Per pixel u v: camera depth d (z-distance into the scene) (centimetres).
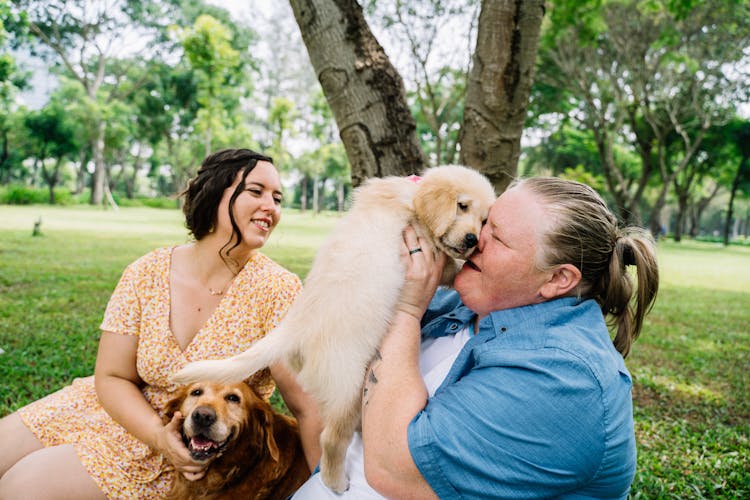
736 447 435
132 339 256
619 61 2647
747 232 8988
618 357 174
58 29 4469
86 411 264
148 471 246
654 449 428
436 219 237
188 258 269
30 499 229
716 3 2269
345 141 359
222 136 4575
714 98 2923
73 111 4284
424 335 221
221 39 3831
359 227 233
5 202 4150
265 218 263
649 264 187
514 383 162
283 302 264
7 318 685
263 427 249
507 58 354
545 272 181
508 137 366
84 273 1041
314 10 343
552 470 156
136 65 5209
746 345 795
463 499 162
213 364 212
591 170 4491
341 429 205
